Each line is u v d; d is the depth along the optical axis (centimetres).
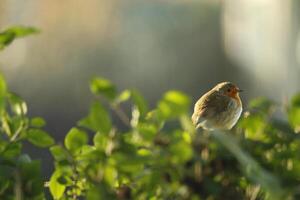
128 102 2069
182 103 337
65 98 2900
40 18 3123
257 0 2669
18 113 389
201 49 3156
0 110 382
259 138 353
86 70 3117
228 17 2989
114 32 3250
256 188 345
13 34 396
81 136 373
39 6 3106
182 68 3162
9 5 3028
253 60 2789
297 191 330
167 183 341
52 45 3111
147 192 350
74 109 2811
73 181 381
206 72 3119
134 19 3303
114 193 351
